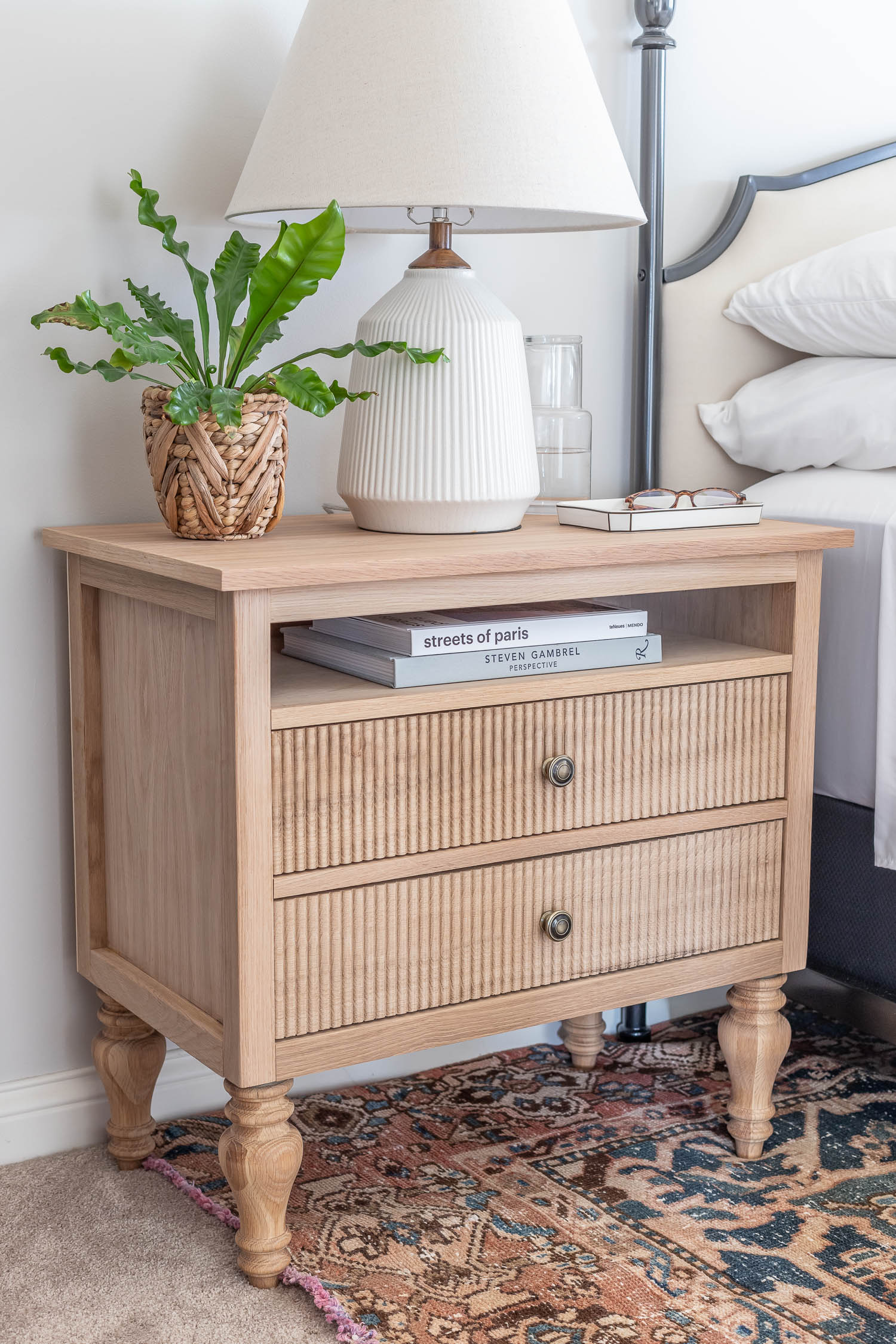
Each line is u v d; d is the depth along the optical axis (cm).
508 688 120
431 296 129
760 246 178
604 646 128
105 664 132
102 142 136
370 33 120
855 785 155
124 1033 136
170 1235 127
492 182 117
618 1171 140
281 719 108
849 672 154
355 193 117
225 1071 112
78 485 140
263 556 110
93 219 137
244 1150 114
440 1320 113
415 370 127
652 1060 170
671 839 132
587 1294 117
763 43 183
